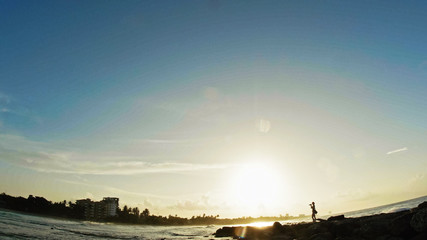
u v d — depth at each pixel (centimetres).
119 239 4734
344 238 2311
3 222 6425
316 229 2942
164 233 7512
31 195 17888
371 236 2122
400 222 1938
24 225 6281
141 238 5128
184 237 5469
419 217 1802
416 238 1714
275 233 3841
